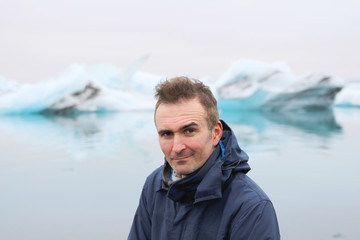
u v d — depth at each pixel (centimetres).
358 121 1292
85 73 1806
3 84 1998
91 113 1802
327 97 1842
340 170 482
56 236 269
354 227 274
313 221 289
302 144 743
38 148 727
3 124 1259
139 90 2042
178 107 96
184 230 102
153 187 119
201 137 96
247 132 973
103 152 668
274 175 455
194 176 98
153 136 900
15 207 340
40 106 1730
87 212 321
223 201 100
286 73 1877
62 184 428
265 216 94
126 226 287
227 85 1891
